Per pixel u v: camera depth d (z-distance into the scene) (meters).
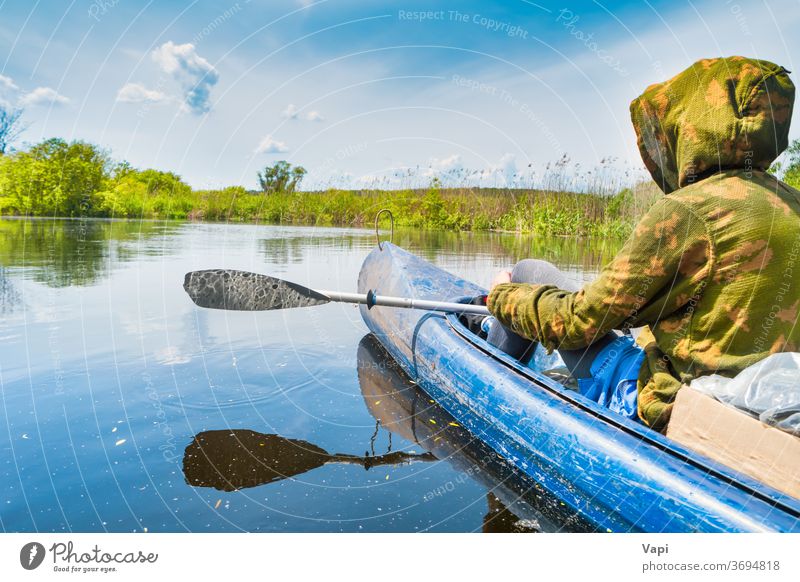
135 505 1.58
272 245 8.23
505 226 12.57
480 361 2.21
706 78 1.37
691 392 1.34
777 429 1.15
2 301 3.83
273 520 1.53
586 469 1.54
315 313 3.99
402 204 14.07
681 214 1.31
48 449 1.87
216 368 2.71
